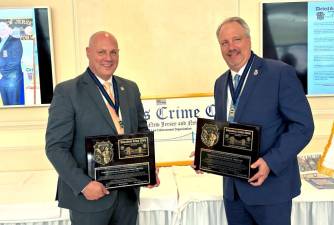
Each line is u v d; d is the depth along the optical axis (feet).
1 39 8.35
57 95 4.93
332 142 5.78
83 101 4.92
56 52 8.68
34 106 8.65
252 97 4.99
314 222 6.45
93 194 4.69
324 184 6.79
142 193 6.59
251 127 4.85
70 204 4.97
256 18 8.89
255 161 4.85
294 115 4.82
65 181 4.78
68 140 4.86
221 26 5.18
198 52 8.89
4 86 8.49
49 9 8.38
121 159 4.94
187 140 8.79
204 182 7.25
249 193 5.12
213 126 5.23
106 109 5.01
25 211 6.34
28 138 8.89
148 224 6.55
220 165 5.20
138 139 5.01
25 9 8.32
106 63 4.99
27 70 8.52
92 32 8.66
